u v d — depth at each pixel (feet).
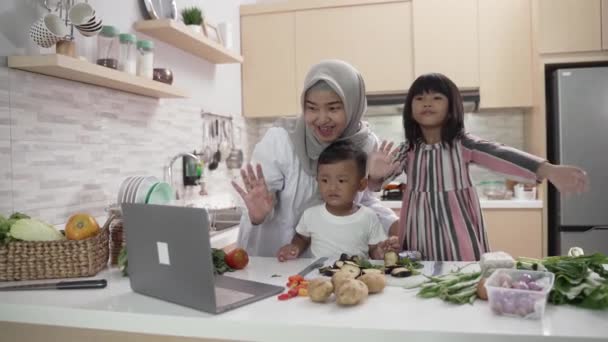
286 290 3.23
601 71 8.48
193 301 2.82
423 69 10.25
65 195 5.51
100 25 5.13
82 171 5.81
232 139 10.59
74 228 3.87
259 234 5.34
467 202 4.58
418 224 4.68
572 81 8.57
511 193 9.89
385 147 4.79
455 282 3.08
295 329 2.50
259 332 2.56
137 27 6.96
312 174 5.16
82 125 5.81
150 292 3.15
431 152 4.63
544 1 9.08
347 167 4.55
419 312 2.65
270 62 11.10
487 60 9.98
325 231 4.66
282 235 5.29
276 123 5.55
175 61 8.20
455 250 4.49
